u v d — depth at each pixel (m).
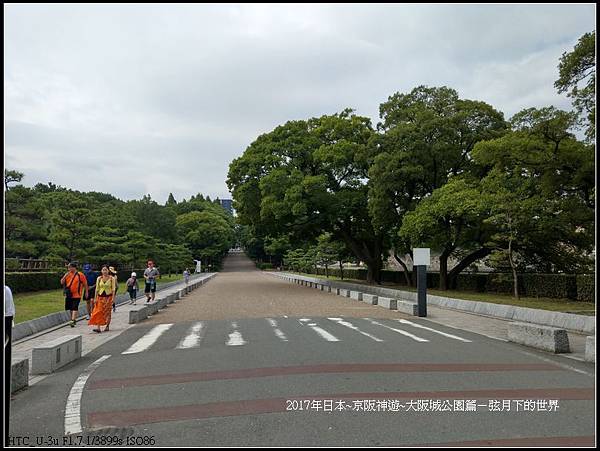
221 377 8.19
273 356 9.99
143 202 64.56
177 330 14.59
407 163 28.64
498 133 27.91
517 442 5.23
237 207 40.09
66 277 15.66
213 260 99.25
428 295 24.58
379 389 7.30
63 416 6.30
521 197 21.88
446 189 25.66
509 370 8.72
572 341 12.31
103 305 14.45
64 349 9.58
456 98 30.56
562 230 22.84
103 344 12.27
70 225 29.16
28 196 26.47
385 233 37.81
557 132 19.72
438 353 10.38
